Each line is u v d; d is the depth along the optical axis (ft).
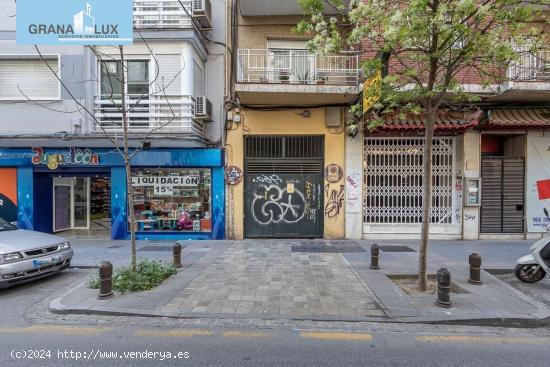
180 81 33.19
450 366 11.98
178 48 33.17
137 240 36.14
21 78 34.04
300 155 35.91
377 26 18.57
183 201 36.99
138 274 20.66
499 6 17.01
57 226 41.32
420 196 36.01
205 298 18.39
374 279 21.57
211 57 36.58
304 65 35.42
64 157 35.70
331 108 35.04
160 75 33.30
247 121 35.58
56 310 16.85
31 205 36.52
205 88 36.55
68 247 23.67
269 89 31.24
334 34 19.10
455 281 21.22
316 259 26.96
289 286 20.39
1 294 19.92
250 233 36.19
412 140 36.01
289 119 35.42
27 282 21.98
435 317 15.87
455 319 15.67
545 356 12.76
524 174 35.19
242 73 33.94
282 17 35.45
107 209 44.16
